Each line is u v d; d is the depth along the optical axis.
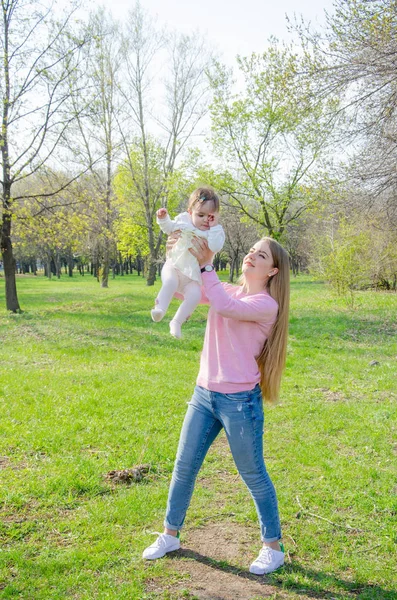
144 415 6.77
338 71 13.23
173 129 38.25
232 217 29.27
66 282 52.91
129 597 3.02
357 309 19.86
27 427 6.14
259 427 3.26
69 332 14.62
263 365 3.45
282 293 3.42
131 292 30.83
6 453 5.34
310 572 3.34
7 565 3.35
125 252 42.28
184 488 3.42
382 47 12.17
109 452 5.44
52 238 20.58
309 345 12.91
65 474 4.73
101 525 3.87
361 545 3.68
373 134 13.68
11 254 19.98
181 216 3.45
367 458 5.32
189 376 9.26
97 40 19.70
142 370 9.67
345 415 6.87
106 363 10.54
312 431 6.22
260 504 3.32
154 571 3.29
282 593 3.10
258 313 3.20
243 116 24.84
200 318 18.33
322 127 14.78
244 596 3.06
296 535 3.81
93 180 32.38
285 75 13.84
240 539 3.75
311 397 7.91
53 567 3.30
